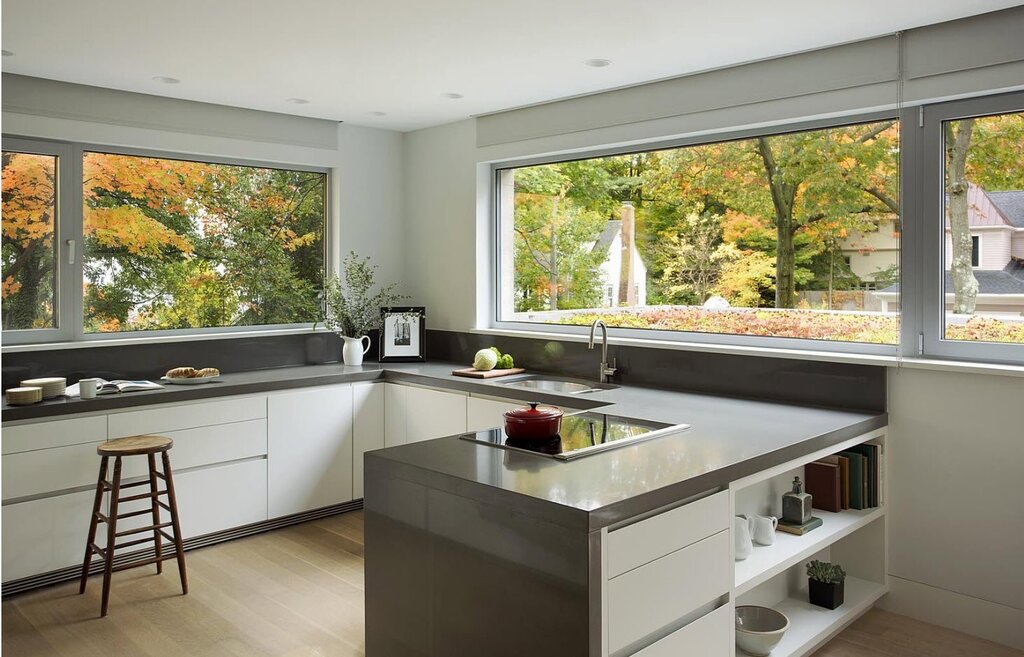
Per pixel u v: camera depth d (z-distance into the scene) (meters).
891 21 3.10
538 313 4.97
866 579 3.47
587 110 4.39
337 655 2.99
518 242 5.06
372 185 5.38
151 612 3.37
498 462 2.44
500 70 3.84
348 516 4.73
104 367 4.24
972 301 3.24
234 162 4.84
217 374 4.35
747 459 2.49
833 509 3.36
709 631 2.41
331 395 4.61
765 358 3.69
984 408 3.14
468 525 2.25
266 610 3.40
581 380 4.36
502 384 4.27
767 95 3.65
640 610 2.12
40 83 3.97
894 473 3.38
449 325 5.29
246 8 2.95
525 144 4.72
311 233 5.21
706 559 2.37
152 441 3.59
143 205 4.49
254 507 4.32
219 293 4.81
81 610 3.39
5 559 3.51
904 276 3.38
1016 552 3.08
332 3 2.90
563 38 3.32
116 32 3.23
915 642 3.12
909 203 3.36
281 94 4.36
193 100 4.49
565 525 1.99
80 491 3.72
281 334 4.97
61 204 4.16
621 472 2.32
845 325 3.66
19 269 4.05
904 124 3.36
